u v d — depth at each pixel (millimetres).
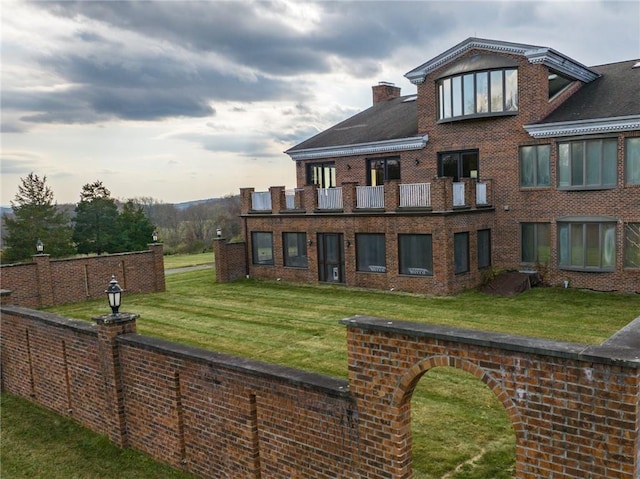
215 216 66375
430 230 17969
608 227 17344
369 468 5270
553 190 18406
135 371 7855
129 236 50344
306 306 17594
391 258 19234
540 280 18969
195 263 37344
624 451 3639
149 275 22578
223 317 16594
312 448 5727
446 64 20766
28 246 43375
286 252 23281
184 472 7309
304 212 22031
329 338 13227
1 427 9500
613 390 3641
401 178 22719
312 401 5652
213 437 6820
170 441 7457
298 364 11211
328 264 21609
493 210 19828
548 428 4020
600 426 3736
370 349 5098
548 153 18453
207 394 6781
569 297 16750
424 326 4855
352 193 20172
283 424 5973
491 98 19438
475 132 20156
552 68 18688
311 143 26578
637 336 4203
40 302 19609
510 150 19312
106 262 21406
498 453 6832
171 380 7250
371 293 19141
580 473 3891
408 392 4965
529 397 4098
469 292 18219
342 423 5422
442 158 21469
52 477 7641
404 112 26062
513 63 18828
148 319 16906
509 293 17516
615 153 16922
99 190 50094
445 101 20750
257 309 17578
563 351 3838
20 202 44938
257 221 24219
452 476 6348
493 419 7852
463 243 18609
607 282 17484
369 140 23562
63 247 44875
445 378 9547
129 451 8133
